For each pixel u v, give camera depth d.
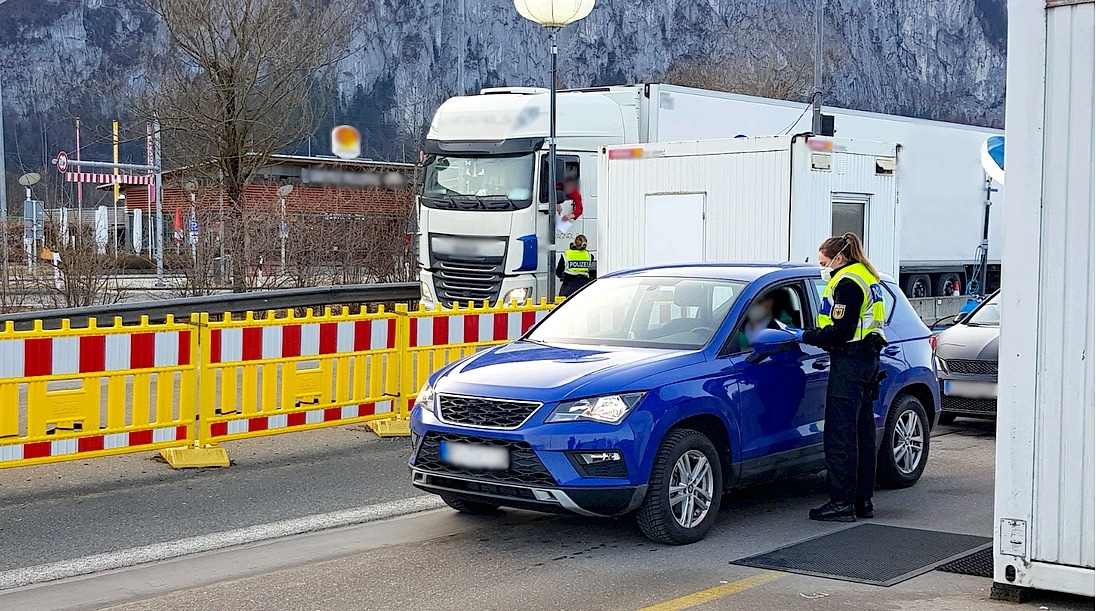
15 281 18.23
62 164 28.30
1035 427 5.55
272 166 27.02
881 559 6.81
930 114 84.88
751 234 14.19
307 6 26.56
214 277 20.08
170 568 6.70
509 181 18.55
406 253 22.53
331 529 7.65
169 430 9.20
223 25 25.38
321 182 23.67
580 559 6.86
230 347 9.47
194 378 9.27
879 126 22.88
